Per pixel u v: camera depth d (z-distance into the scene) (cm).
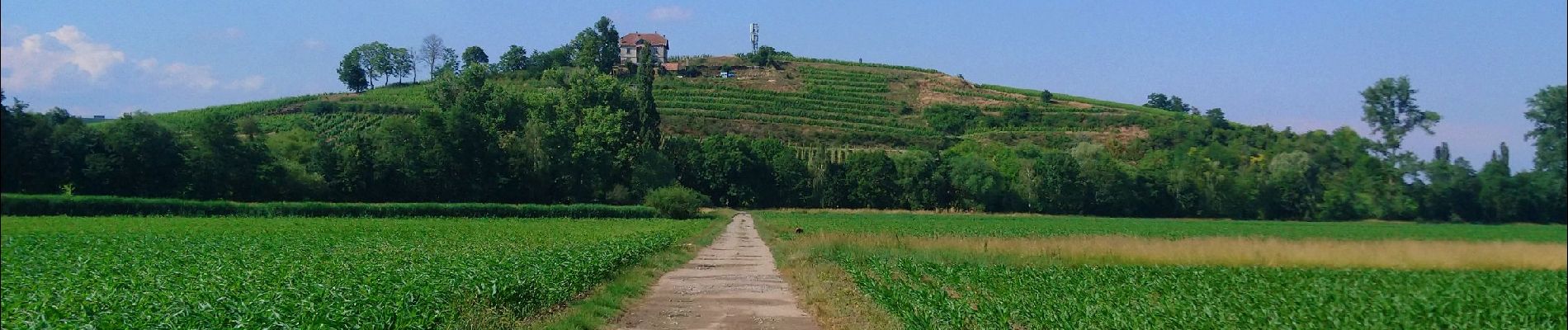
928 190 10856
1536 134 8188
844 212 10075
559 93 10050
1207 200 10312
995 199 10769
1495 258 3831
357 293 1485
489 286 1647
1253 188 10094
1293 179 10081
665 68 19725
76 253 2855
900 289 2053
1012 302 1895
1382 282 2773
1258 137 13225
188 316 1284
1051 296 2072
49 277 1955
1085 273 2806
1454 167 8738
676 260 3228
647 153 9675
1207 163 10856
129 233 4172
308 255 2766
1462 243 4697
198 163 6750
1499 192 8262
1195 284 2525
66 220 5141
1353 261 3653
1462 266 3650
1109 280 2611
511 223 6241
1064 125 16112
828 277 2578
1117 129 15538
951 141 14775
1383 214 9331
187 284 1730
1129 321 1688
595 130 9138
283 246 3244
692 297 2145
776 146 11412
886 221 7525
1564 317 2098
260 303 1388
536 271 1917
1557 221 8144
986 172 10688
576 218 7519
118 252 2933
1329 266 3478
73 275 2009
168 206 6019
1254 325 1730
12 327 1255
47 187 5950
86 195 6056
